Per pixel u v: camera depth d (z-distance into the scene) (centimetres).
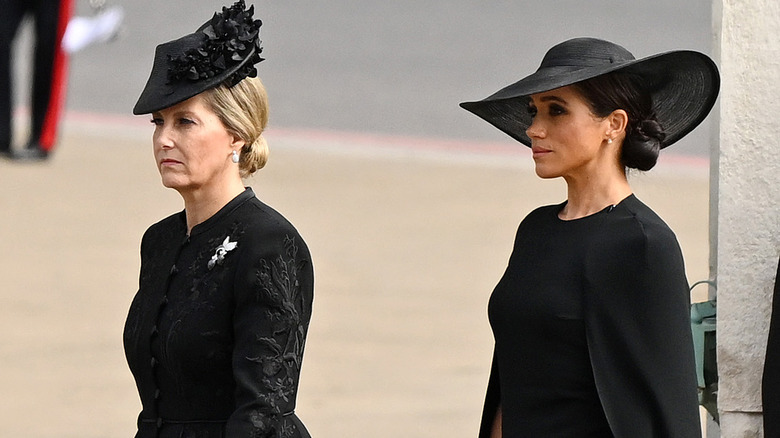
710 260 1622
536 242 1333
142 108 1310
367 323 3064
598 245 1280
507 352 1330
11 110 4347
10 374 2716
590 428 1284
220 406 1300
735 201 1541
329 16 6800
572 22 6756
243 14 1330
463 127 5278
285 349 1277
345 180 4406
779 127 1532
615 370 1259
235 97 1323
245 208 1331
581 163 1317
